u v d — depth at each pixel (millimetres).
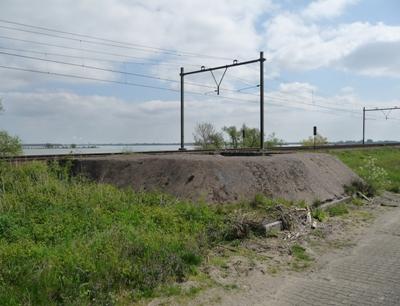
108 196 10234
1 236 7270
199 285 5875
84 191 10781
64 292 5070
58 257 5887
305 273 6641
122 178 12320
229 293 5703
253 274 6469
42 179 12344
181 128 30734
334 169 15703
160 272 5871
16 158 15102
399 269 6855
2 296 4777
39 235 7297
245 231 8258
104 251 6121
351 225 10312
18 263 5754
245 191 10812
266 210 9633
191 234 7801
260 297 5621
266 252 7605
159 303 5254
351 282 6238
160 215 8492
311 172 13578
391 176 19844
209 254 7129
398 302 5473
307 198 12008
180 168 11375
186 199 10156
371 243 8602
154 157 12859
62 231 7504
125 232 7227
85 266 5570
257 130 44750
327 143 57594
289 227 9055
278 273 6598
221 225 8273
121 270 5652
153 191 10906
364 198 14422
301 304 5414
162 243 6887
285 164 12766
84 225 7852
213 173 10883
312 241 8586
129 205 9586
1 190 11094
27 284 5141
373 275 6559
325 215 11023
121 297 5289
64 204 9555
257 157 13273
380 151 39531
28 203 9641
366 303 5449
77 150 20016
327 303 5445
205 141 44500
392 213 12133
